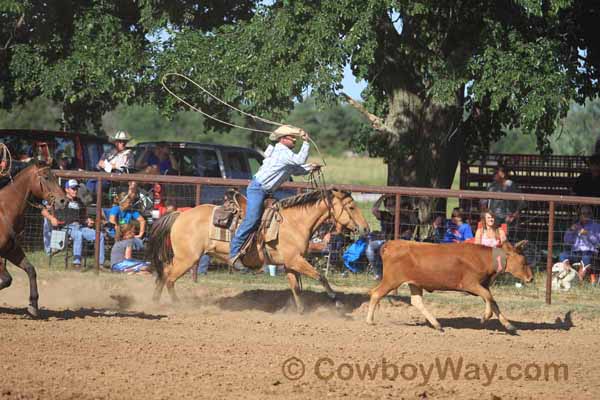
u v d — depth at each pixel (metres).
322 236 19.28
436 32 22.36
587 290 18.88
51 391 10.27
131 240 19.61
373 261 18.81
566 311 16.88
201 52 21.59
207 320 15.13
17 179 14.54
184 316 15.59
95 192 22.06
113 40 22.64
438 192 17.80
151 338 13.30
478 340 14.16
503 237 18.27
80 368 11.33
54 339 12.97
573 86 20.73
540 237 21.33
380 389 10.80
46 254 20.89
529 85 19.89
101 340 13.02
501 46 20.73
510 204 20.84
